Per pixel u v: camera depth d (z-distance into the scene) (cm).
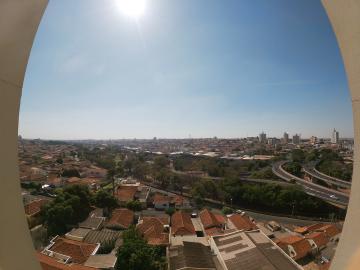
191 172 7581
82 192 3744
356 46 194
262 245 2206
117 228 3203
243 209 4553
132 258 1962
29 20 217
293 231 3356
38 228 3047
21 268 208
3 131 208
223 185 5075
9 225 205
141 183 6806
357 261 188
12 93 217
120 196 4819
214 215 3694
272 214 4291
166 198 4703
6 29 201
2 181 203
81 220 3412
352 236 198
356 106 200
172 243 2492
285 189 4462
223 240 2366
